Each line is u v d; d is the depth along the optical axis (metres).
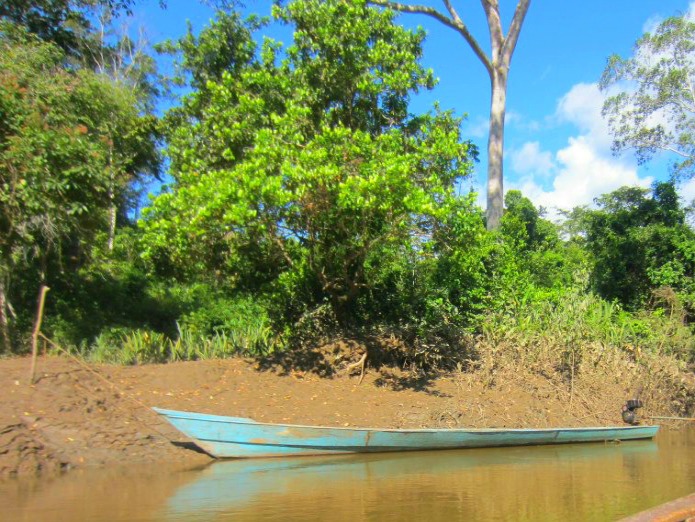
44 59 14.05
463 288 13.98
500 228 16.95
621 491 7.41
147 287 21.97
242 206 9.58
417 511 6.42
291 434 8.91
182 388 10.55
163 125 13.97
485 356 13.24
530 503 6.79
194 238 10.88
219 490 7.16
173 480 7.62
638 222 19.92
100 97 15.81
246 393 10.80
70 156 12.34
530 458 9.59
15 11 15.98
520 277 15.77
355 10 12.05
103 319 18.64
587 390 13.38
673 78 19.48
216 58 13.49
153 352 13.55
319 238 11.74
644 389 13.98
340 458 9.12
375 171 9.90
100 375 10.17
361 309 13.59
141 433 8.96
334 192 10.31
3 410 8.34
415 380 12.41
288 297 13.23
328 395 11.23
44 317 17.09
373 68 12.38
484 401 11.93
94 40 21.28
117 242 23.67
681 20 19.39
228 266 12.28
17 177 12.20
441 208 10.03
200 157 12.42
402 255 12.54
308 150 10.42
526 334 14.09
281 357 12.27
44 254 14.98
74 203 12.55
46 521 5.93
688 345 15.89
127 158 17.02
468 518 6.19
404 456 9.42
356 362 12.27
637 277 19.28
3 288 15.20
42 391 8.99
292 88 12.36
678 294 17.81
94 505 6.47
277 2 13.26
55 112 13.10
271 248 11.93
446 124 12.63
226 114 11.99
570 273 21.45
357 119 12.97
